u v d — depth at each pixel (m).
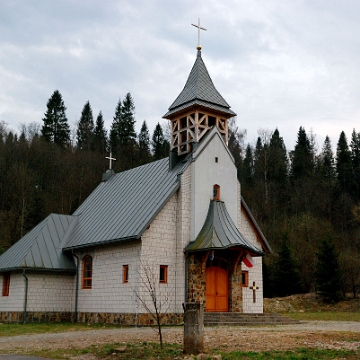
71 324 28.86
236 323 26.28
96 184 71.00
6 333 22.89
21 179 64.50
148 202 29.55
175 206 28.97
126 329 24.23
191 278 27.88
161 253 27.94
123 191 34.31
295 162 89.44
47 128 85.88
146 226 26.97
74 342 17.77
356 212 72.38
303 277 53.22
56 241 33.75
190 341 14.20
